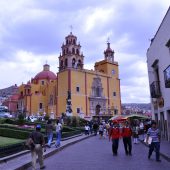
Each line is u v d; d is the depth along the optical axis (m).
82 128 44.16
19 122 35.28
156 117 28.00
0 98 120.00
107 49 88.81
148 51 30.05
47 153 15.39
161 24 22.48
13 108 98.88
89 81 77.94
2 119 37.03
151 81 28.42
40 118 60.78
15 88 125.44
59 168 11.30
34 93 89.38
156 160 13.08
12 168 10.37
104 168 11.11
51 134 19.09
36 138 10.88
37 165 12.38
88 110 75.38
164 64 22.05
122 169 10.80
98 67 87.81
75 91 73.81
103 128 35.00
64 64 78.50
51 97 83.25
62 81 75.94
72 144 24.06
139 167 11.26
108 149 19.38
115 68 86.81
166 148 17.30
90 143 25.31
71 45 78.88
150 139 13.33
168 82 18.25
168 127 22.33
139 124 31.61
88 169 10.94
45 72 97.50
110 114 76.25
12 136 21.72
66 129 35.03
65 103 73.25
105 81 82.38
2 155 12.58
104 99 80.19
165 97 22.70
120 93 85.94
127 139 15.95
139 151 17.89
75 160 13.77
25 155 14.65
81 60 79.69
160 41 23.25
